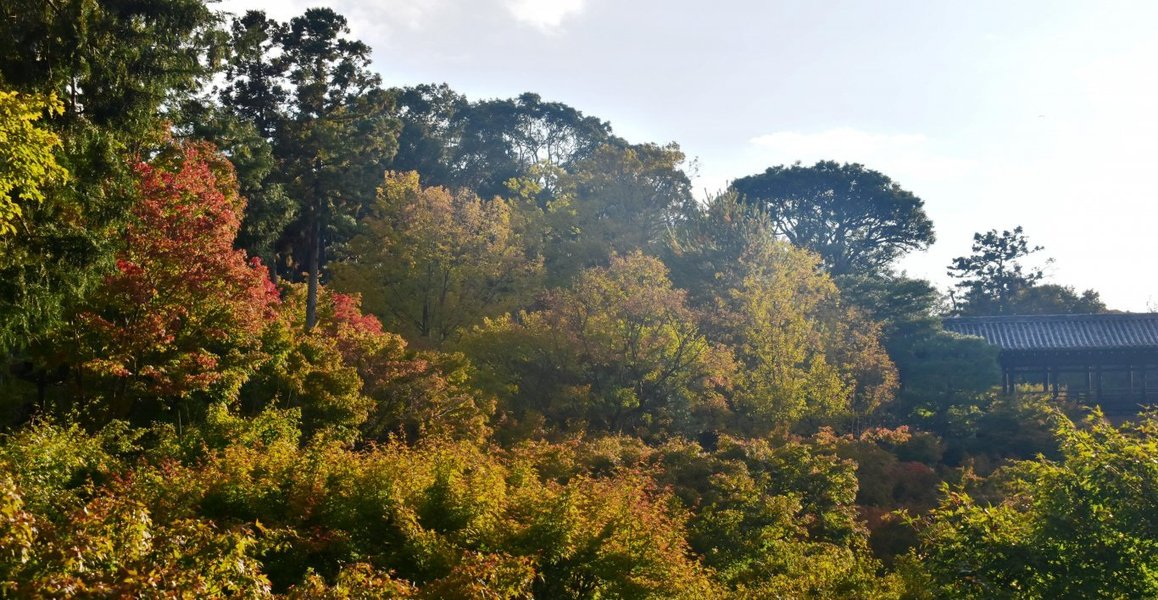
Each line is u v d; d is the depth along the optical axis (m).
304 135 36.97
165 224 21.02
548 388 33.41
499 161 73.69
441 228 41.66
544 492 15.85
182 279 20.41
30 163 14.87
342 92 38.50
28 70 18.75
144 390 20.09
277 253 40.88
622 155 56.72
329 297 34.69
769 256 46.94
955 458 38.88
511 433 29.39
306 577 9.77
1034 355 51.72
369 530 14.34
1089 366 51.81
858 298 53.19
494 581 11.23
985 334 52.75
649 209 56.09
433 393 26.39
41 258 17.09
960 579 17.27
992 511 17.92
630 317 34.25
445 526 14.80
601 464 23.31
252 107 38.09
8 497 7.94
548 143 77.19
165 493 13.80
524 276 43.03
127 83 21.11
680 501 20.86
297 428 23.36
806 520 22.27
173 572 7.83
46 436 14.51
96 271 18.86
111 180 19.56
